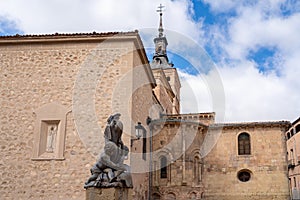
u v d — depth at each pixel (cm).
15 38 1470
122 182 812
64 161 1331
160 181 1895
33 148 1353
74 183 1306
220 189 2017
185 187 1873
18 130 1381
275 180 1983
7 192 1318
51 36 1463
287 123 2059
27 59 1468
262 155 2038
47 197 1301
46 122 1391
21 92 1428
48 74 1444
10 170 1339
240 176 2047
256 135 2077
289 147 3272
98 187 779
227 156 2064
